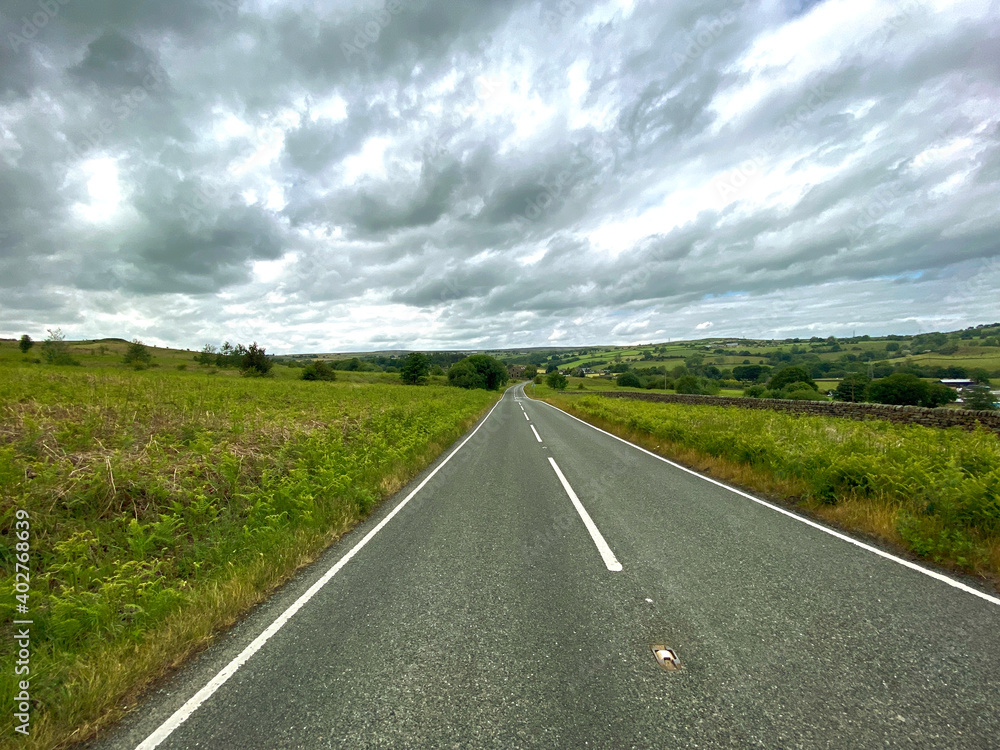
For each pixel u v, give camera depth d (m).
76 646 3.17
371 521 6.09
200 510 5.20
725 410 18.34
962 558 4.13
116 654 2.97
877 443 8.66
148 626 3.35
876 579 3.94
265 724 2.35
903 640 2.97
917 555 4.51
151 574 4.03
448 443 14.30
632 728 2.25
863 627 3.14
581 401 32.84
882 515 5.29
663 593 3.72
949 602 3.50
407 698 2.51
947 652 2.83
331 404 15.30
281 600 3.80
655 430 13.30
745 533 5.22
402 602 3.68
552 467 9.73
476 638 3.10
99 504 4.90
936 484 5.42
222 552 4.66
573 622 3.29
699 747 2.12
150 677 2.81
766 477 7.67
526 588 3.88
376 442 10.52
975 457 6.85
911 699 2.41
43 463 5.03
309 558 4.73
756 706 2.38
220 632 3.32
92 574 3.91
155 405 9.42
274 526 5.34
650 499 6.84
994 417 10.70
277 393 17.66
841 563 4.31
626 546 4.85
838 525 5.52
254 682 2.70
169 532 4.70
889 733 2.18
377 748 2.17
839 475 6.42
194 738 2.28
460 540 5.20
